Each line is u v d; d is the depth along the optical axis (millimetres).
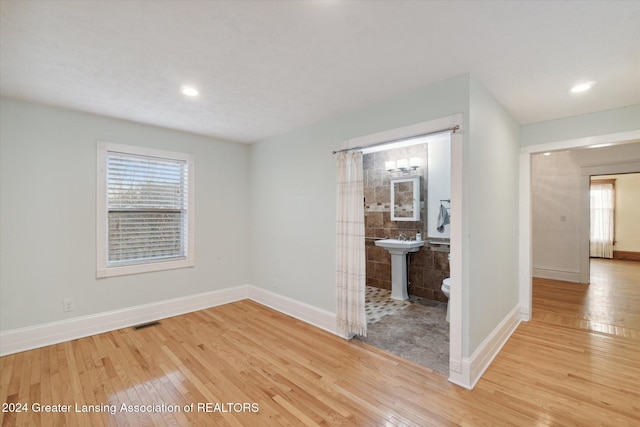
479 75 2303
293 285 3797
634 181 8266
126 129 3445
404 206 4762
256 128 3725
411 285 4656
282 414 1929
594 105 2936
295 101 2832
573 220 5504
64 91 2598
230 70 2225
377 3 1483
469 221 2244
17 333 2793
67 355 2715
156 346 2902
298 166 3727
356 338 3092
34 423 1837
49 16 1577
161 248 3779
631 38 1800
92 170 3219
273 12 1559
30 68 2174
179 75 2303
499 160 2877
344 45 1890
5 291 2756
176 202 3906
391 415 1913
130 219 3531
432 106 2443
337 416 1906
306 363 2572
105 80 2381
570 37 1795
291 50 1946
